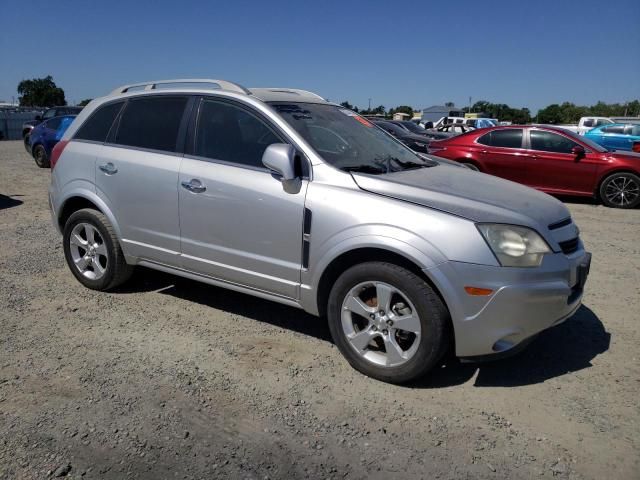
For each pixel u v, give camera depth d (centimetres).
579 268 353
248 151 398
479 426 309
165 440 289
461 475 269
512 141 1102
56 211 511
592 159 1038
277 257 380
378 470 272
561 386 353
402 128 1675
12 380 345
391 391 343
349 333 360
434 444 292
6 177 1300
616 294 524
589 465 278
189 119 430
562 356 394
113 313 453
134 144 458
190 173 414
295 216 366
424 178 381
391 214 335
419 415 318
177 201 422
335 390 343
